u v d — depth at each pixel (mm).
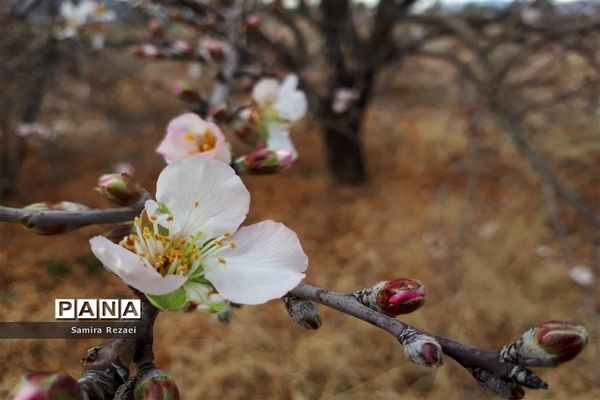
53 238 3619
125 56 5355
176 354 2949
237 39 2301
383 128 6445
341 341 3150
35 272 3127
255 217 4410
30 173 4906
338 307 867
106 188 1058
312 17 4609
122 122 5113
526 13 3689
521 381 747
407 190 5016
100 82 4633
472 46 3605
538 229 4117
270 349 3107
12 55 3730
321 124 4160
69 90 4781
